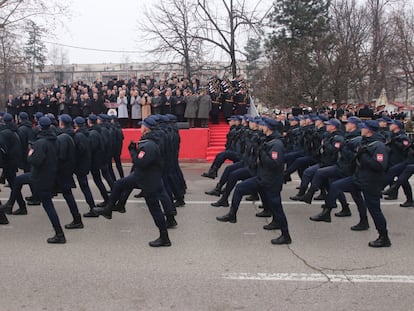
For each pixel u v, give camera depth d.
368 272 5.21
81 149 7.59
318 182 7.72
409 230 7.15
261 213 8.00
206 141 16.03
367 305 4.31
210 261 5.58
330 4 30.38
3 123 8.94
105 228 7.18
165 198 7.16
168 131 8.07
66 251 5.98
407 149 8.62
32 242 6.41
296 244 6.34
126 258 5.69
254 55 33.62
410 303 4.36
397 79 32.66
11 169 8.31
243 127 10.05
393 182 9.66
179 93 16.86
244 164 8.72
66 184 6.93
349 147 7.39
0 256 5.78
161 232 6.17
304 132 9.86
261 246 6.23
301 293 4.60
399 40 29.41
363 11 28.73
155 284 4.83
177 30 28.08
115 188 7.08
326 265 5.45
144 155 5.88
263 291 4.65
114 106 16.95
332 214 8.23
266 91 24.77
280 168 6.28
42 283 4.86
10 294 4.57
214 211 8.42
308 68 19.88
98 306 4.29
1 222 7.42
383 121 9.33
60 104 16.89
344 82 19.64
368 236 6.79
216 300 4.43
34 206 8.84
